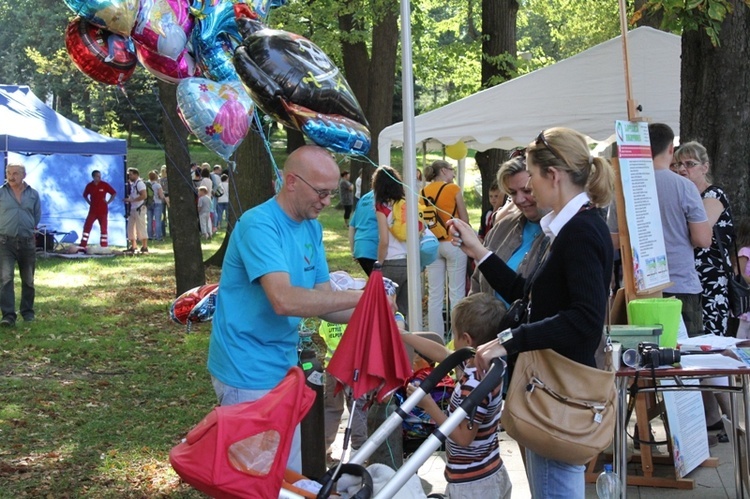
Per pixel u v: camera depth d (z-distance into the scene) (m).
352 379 3.16
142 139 43.84
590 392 3.30
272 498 2.74
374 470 3.24
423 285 11.74
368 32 18.81
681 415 5.22
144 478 5.86
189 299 4.99
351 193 30.23
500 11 14.91
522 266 4.80
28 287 11.46
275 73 3.78
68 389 8.23
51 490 5.60
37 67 42.12
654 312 4.39
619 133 4.70
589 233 3.23
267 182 15.19
